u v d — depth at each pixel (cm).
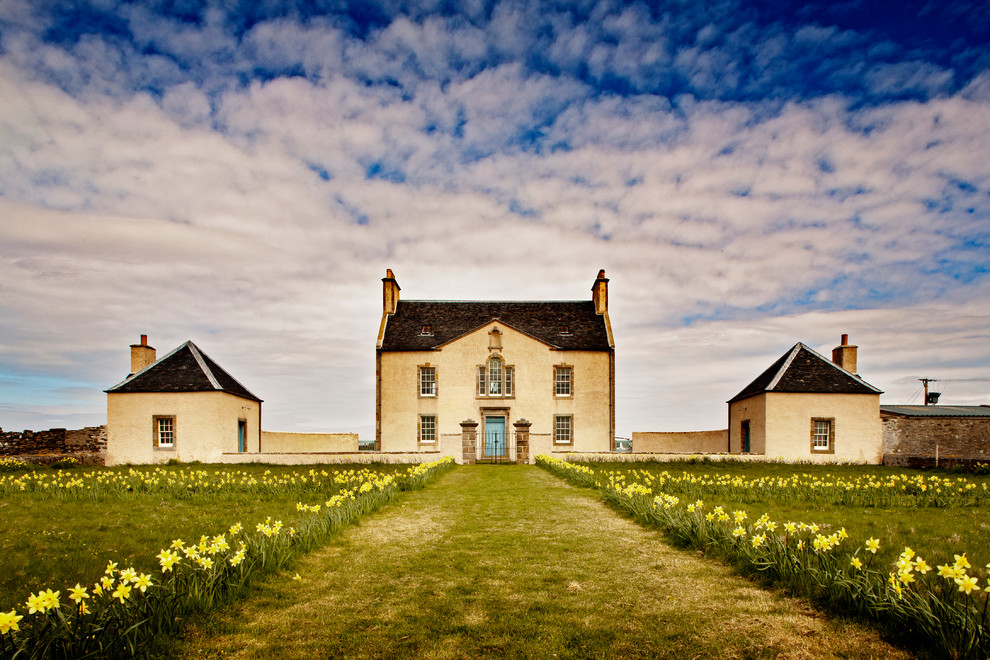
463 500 1331
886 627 500
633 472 2012
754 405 2947
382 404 3177
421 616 562
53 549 809
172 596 530
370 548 834
